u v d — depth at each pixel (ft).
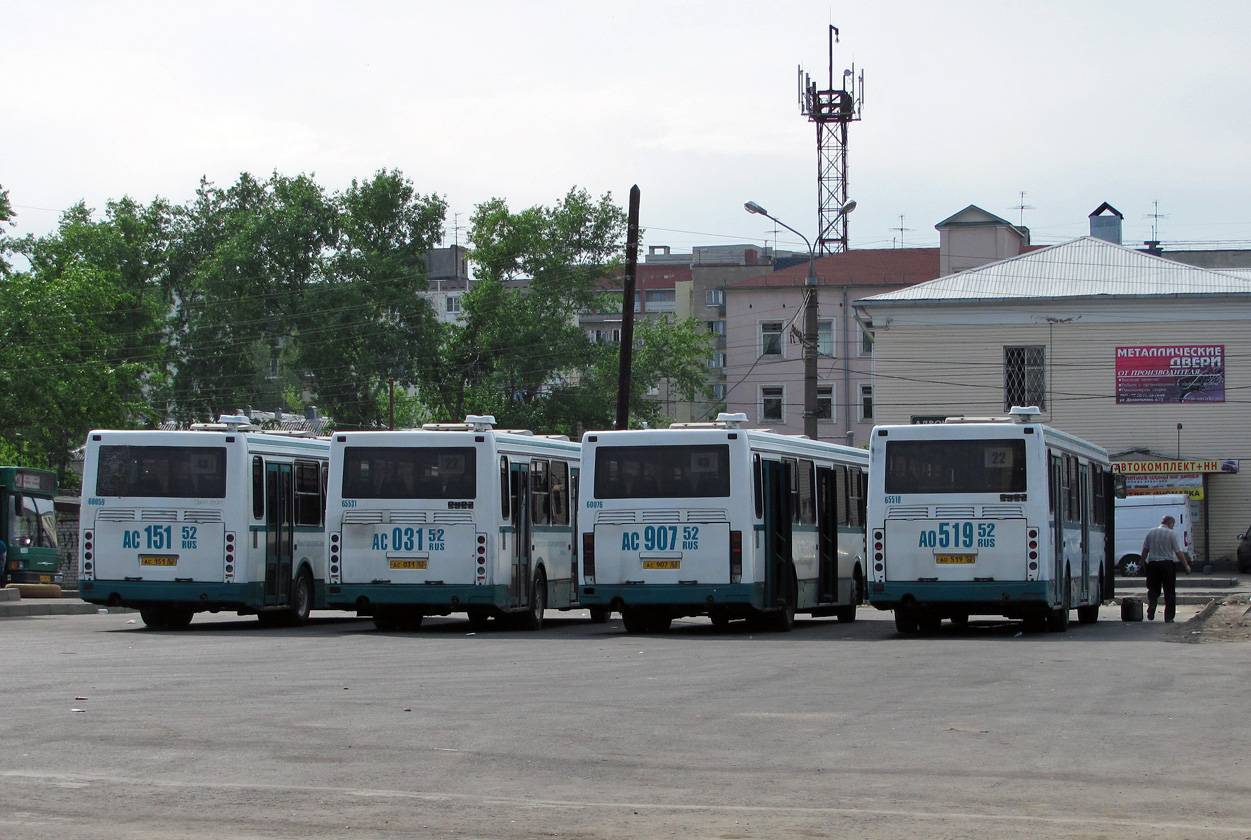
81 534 79.20
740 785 28.17
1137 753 32.48
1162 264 169.07
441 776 28.68
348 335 238.27
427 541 76.13
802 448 83.41
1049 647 63.36
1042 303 163.84
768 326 270.87
